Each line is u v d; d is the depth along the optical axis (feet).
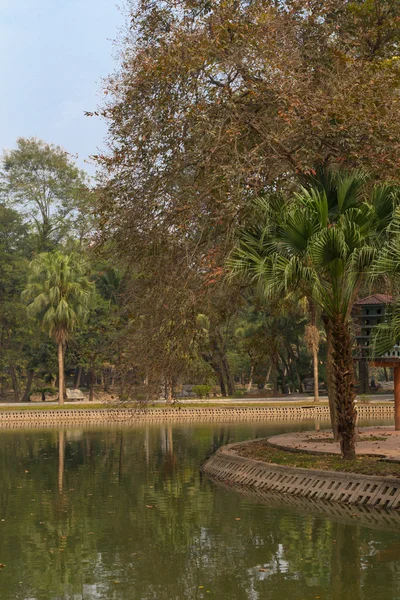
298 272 52.03
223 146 59.67
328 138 63.57
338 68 66.33
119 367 64.23
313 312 147.43
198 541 44.09
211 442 104.53
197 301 61.11
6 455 92.53
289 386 222.69
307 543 42.70
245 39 61.52
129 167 63.67
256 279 55.77
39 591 34.86
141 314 63.67
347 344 58.08
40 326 175.32
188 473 73.05
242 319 210.79
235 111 61.11
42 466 80.69
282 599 32.94
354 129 60.75
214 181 59.21
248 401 177.27
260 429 125.49
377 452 60.70
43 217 231.71
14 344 227.61
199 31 62.75
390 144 59.93
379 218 54.34
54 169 233.55
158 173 63.52
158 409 154.10
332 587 34.47
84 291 171.53
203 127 60.49
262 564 38.75
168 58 59.93
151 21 65.67
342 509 51.88
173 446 100.12
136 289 65.05
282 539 43.86
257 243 55.67
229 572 37.42
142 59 62.54
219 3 62.64
